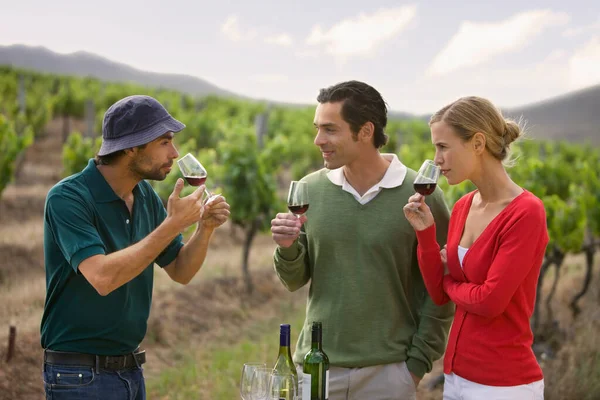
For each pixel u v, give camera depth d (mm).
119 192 3229
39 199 16188
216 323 9562
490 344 2994
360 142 3354
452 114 3027
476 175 3076
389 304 3434
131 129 3057
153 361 7898
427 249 3199
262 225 11359
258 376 2854
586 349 6980
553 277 11781
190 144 12695
